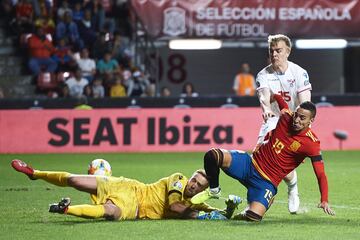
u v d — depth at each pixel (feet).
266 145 82.84
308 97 90.68
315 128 201.46
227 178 134.31
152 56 244.22
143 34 239.91
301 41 235.81
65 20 226.79
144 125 195.42
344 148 201.87
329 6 222.69
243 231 77.00
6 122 193.88
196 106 197.57
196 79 264.93
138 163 164.35
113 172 144.97
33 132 194.08
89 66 219.82
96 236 74.33
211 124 197.06
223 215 85.25
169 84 261.65
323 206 80.48
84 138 194.29
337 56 270.67
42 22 229.25
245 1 220.64
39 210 94.22
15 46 232.94
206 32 220.64
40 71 223.71
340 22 223.30
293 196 91.04
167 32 220.23
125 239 72.84
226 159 82.38
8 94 224.74
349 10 223.10
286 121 82.38
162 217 84.43
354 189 119.03
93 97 197.67
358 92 268.00
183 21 219.82
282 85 90.84
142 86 220.23
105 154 189.37
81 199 106.01
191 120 196.54
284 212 93.45
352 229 79.20
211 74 265.95
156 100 196.54
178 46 235.20
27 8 231.50
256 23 221.25
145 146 195.42
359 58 266.77
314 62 270.67
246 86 226.99
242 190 118.01
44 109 195.00
